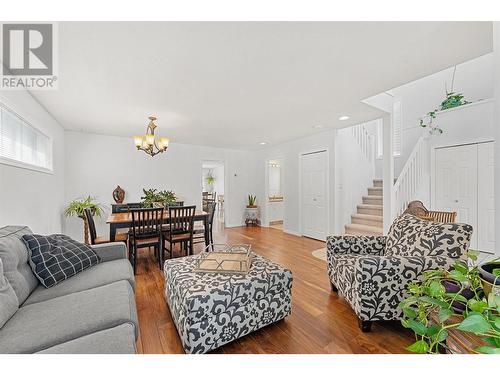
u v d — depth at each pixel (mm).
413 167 4035
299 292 2449
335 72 2174
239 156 6680
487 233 3529
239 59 1933
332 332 1772
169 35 1609
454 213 3051
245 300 1653
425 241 1882
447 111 3973
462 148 3807
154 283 2689
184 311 1506
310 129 4402
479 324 608
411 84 5121
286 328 1823
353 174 4953
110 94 2633
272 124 3979
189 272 1862
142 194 5102
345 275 2016
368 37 1660
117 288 1560
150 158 5203
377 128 5719
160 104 2961
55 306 1339
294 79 2311
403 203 3857
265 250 4090
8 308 1208
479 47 1799
